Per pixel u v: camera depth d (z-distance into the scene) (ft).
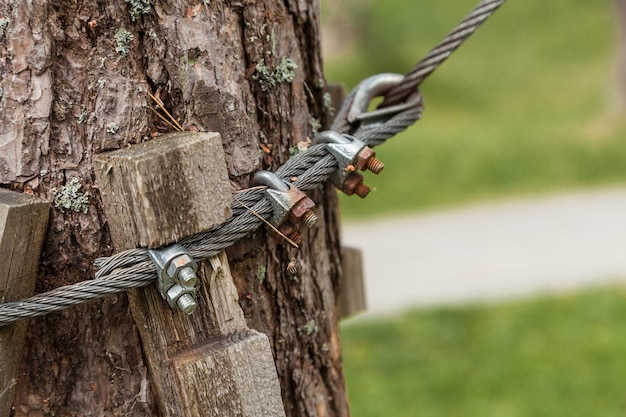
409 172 31.32
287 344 7.93
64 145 7.58
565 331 18.28
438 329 19.04
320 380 8.05
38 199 7.52
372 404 15.75
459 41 7.95
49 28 7.54
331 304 8.05
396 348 18.26
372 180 30.86
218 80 7.67
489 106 39.09
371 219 28.25
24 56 7.54
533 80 41.32
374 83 7.92
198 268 7.57
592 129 34.09
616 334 17.85
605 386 15.83
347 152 7.68
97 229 7.61
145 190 7.43
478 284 22.16
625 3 34.71
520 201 28.63
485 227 26.66
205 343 7.59
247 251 7.77
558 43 44.45
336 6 45.70
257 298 7.83
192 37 7.63
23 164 7.56
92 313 7.66
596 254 23.62
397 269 23.86
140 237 7.47
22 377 7.66
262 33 7.77
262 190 7.66
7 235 7.47
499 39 46.03
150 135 7.63
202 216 7.48
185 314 7.55
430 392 16.14
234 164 7.70
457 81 42.09
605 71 40.11
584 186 29.40
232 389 7.57
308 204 7.64
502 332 18.51
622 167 30.55
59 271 7.61
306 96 7.92
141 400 7.70
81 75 7.58
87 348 7.68
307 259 7.94
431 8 49.06
